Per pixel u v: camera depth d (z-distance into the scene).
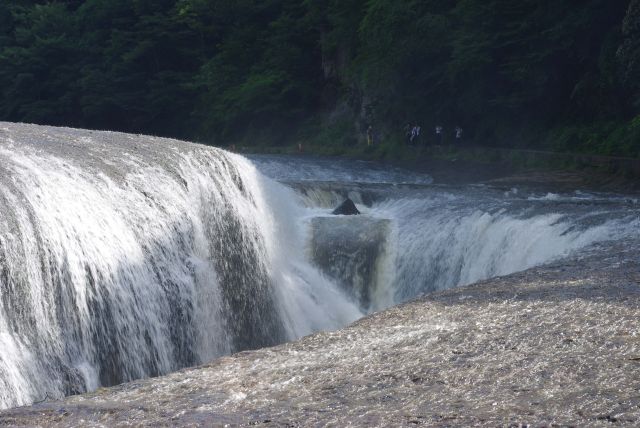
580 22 45.44
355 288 26.64
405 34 54.69
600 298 13.01
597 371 8.95
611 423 7.41
